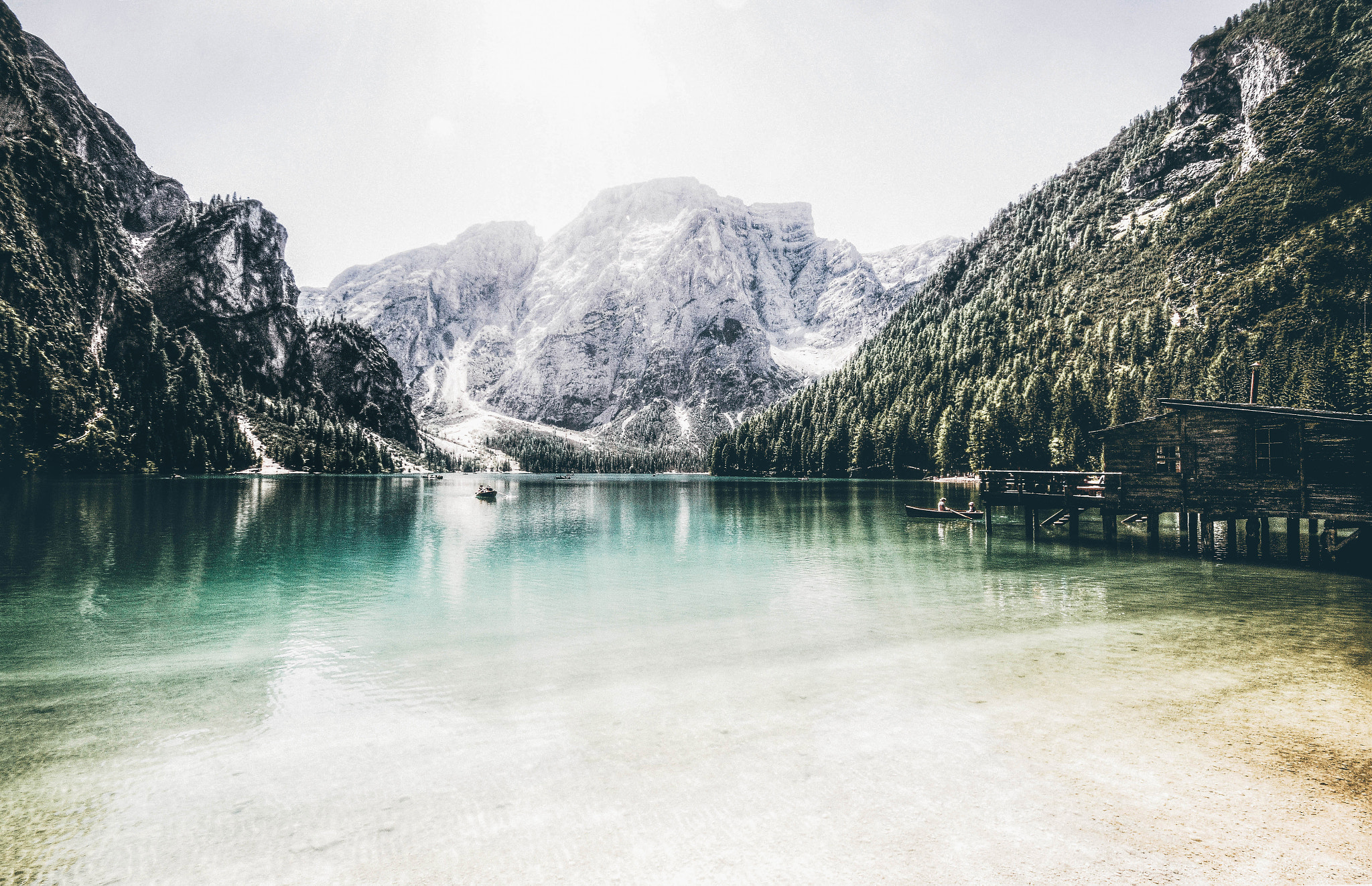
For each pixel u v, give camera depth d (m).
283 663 17.67
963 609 24.19
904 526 56.91
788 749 11.59
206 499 80.69
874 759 11.13
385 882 7.81
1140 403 120.19
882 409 180.25
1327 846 8.44
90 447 132.88
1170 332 152.12
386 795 10.05
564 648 19.11
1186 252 181.75
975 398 147.62
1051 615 23.03
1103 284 196.62
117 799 10.02
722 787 10.16
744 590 28.34
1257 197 177.75
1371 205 139.88
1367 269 132.25
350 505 78.88
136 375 165.88
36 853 8.48
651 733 12.45
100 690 15.40
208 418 166.50
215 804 9.85
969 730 12.45
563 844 8.56
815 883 7.62
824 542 46.03
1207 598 25.84
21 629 21.47
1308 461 32.00
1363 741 11.85
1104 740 11.91
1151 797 9.76
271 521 57.97
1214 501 35.75
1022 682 15.38
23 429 123.69
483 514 71.25
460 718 13.41
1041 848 8.36
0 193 150.75
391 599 26.61
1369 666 16.61
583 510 77.94
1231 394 115.94
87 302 164.12
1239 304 145.25
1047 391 132.88
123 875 8.02
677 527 56.53
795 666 17.00
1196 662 16.98
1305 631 20.38
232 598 26.59
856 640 19.75
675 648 19.05
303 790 10.24
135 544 41.62
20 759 11.46
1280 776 10.45
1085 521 57.59
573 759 11.28
